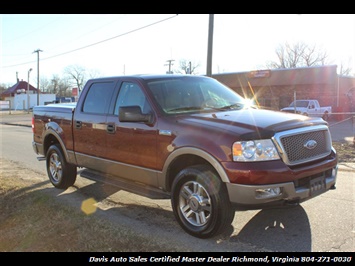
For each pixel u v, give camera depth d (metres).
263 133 3.68
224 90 5.46
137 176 4.73
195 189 4.02
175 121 4.23
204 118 4.16
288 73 32.19
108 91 5.34
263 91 33.31
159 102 4.57
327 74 29.88
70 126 5.91
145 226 4.45
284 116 4.25
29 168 8.51
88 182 6.95
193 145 3.91
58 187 6.38
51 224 4.51
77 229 4.30
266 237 4.05
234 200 3.67
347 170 7.56
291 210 4.90
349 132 17.36
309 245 3.82
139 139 4.57
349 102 31.45
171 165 4.24
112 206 5.36
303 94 31.39
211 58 16.64
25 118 36.28
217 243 3.91
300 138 3.89
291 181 3.65
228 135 3.71
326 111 26.89
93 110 5.51
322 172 4.04
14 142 14.38
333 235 4.04
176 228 4.38
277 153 3.67
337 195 5.56
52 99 70.38
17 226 4.58
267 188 3.56
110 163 5.11
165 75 5.18
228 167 3.63
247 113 4.38
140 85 4.82
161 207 5.29
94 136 5.36
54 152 6.44
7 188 6.36
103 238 4.02
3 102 65.56
